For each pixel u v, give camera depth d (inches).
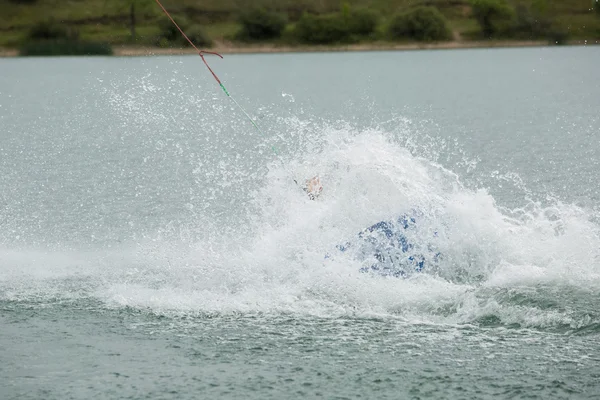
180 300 1700.3
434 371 1353.3
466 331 1513.3
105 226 2477.9
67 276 1899.6
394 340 1477.6
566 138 4266.7
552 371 1348.4
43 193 3002.0
